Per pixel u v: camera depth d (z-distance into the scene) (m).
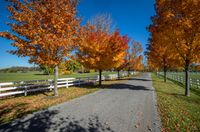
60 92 15.66
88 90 17.12
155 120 7.39
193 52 13.91
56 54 12.62
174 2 13.59
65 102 11.00
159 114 8.36
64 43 11.68
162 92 16.48
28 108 9.33
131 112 8.64
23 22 11.38
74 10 12.85
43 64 12.03
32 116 7.84
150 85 23.02
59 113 8.35
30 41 11.37
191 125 6.99
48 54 12.16
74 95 13.84
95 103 10.73
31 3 11.34
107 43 20.16
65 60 13.27
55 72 13.39
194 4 12.48
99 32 20.17
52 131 6.10
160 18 14.95
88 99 12.09
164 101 11.72
